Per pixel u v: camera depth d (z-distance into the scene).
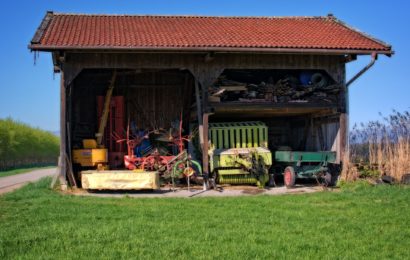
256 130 20.14
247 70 21.31
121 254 8.08
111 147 21.42
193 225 10.54
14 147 51.31
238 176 19.05
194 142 20.66
